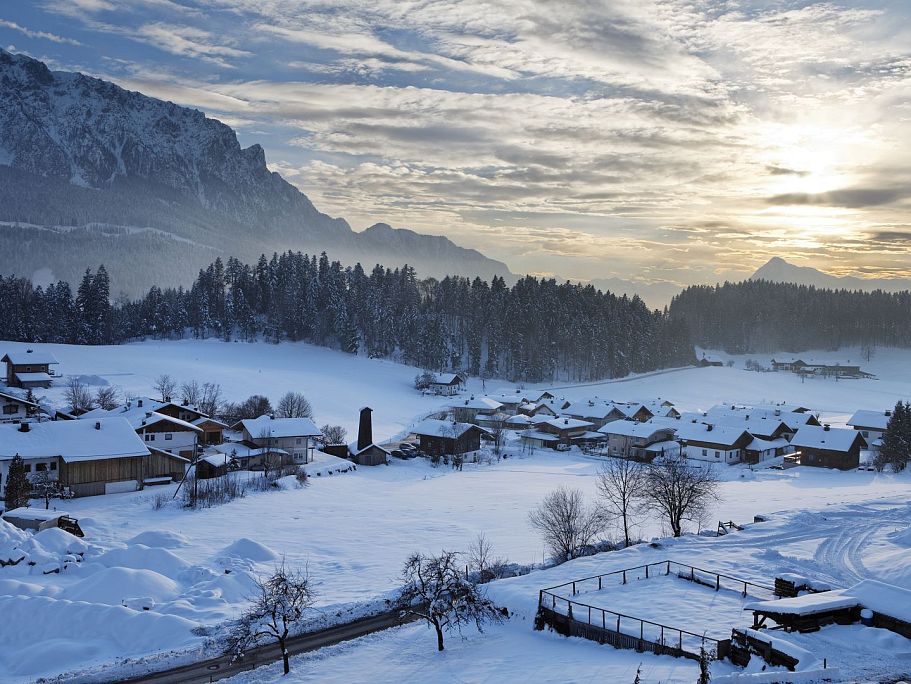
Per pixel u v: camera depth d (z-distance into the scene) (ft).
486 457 359.05
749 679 79.82
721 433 364.99
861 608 101.09
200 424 303.27
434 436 350.84
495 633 115.85
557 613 113.91
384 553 171.32
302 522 203.51
